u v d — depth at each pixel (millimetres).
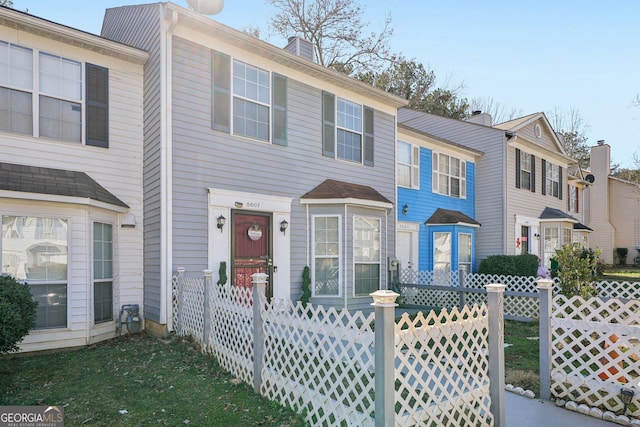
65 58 7191
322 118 9867
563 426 3846
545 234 17125
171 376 4930
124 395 4336
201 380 4770
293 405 3877
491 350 3736
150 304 7477
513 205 15641
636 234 25266
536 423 3914
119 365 5438
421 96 25344
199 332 6109
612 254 24797
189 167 7508
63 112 7141
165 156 7184
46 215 6250
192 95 7625
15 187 5922
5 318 4414
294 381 3891
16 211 6004
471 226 14133
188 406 4023
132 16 8656
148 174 7793
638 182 25781
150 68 7820
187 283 6660
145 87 8039
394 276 11625
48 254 6277
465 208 15500
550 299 4609
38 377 4965
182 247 7316
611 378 4133
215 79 7949
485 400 3691
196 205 7574
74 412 3910
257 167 8539
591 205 25594
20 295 4746
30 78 6801
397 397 2926
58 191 6273
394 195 11680
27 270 6098
